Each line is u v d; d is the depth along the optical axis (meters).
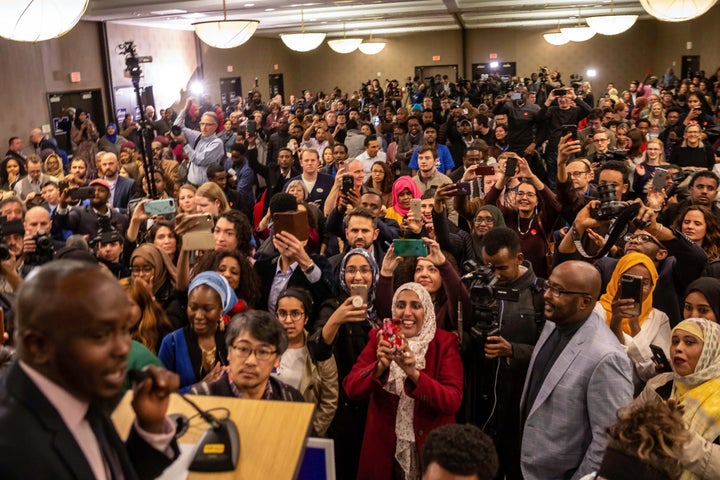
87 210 5.23
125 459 1.06
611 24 11.23
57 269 0.96
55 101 12.80
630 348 2.87
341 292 3.67
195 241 3.39
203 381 2.51
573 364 2.53
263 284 3.74
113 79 14.69
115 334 0.96
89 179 9.88
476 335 2.83
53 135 12.76
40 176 7.27
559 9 16.47
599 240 3.62
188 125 13.73
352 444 3.14
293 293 3.04
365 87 21.88
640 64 25.81
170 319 3.36
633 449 1.83
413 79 26.53
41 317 0.92
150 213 4.21
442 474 1.82
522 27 25.31
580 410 2.51
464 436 1.87
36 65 12.16
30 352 0.94
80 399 0.97
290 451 1.25
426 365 2.84
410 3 14.59
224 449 1.22
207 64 19.69
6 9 4.02
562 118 9.91
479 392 3.03
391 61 27.52
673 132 9.40
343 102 15.71
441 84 21.73
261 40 23.92
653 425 1.82
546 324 2.80
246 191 7.63
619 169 5.07
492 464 1.85
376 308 3.38
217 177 6.49
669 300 3.63
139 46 15.81
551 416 2.55
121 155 8.35
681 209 4.36
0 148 11.12
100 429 1.03
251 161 9.09
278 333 2.41
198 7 12.66
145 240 4.34
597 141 7.73
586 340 2.55
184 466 1.21
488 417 2.99
